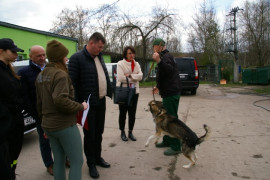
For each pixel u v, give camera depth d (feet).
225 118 18.78
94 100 9.16
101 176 9.66
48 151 10.04
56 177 7.26
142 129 16.70
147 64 77.25
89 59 9.20
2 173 6.30
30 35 38.22
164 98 11.92
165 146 13.09
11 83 7.29
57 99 6.18
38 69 9.68
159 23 63.31
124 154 12.08
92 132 9.39
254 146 12.46
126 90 13.07
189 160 10.99
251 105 24.27
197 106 24.66
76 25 76.89
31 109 9.34
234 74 59.36
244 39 84.07
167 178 9.39
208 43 82.28
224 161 10.78
